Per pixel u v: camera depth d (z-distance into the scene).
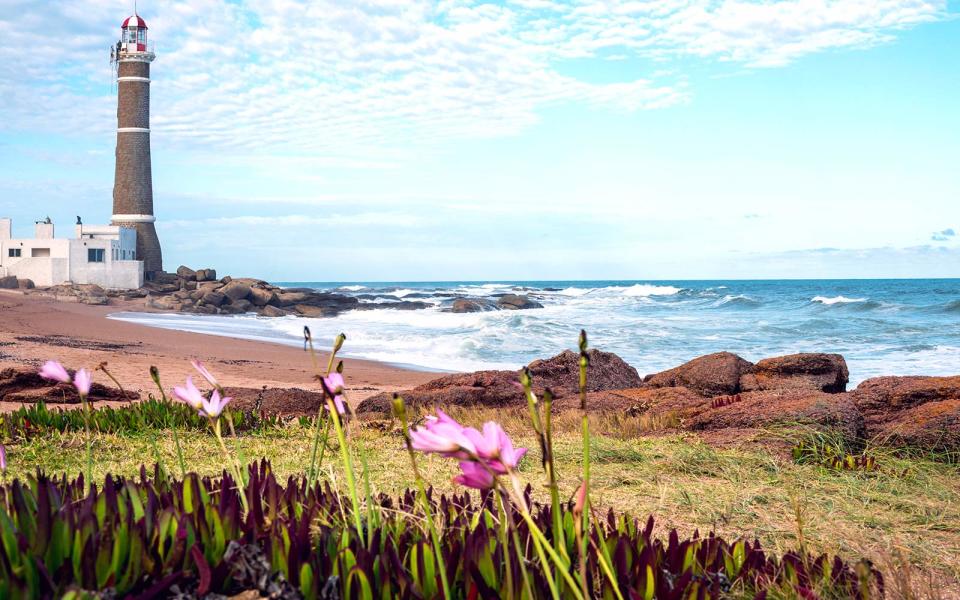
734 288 143.25
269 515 3.42
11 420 11.82
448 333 50.97
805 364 17.11
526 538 3.27
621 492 7.69
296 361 36.97
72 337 42.97
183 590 2.67
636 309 78.38
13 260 87.00
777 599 3.50
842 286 157.75
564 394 17.58
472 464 1.91
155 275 96.38
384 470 8.36
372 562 2.83
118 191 94.62
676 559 3.45
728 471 8.63
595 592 2.93
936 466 9.16
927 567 5.23
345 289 154.50
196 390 3.38
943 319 55.75
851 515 6.66
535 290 144.50
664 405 14.80
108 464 8.97
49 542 2.69
